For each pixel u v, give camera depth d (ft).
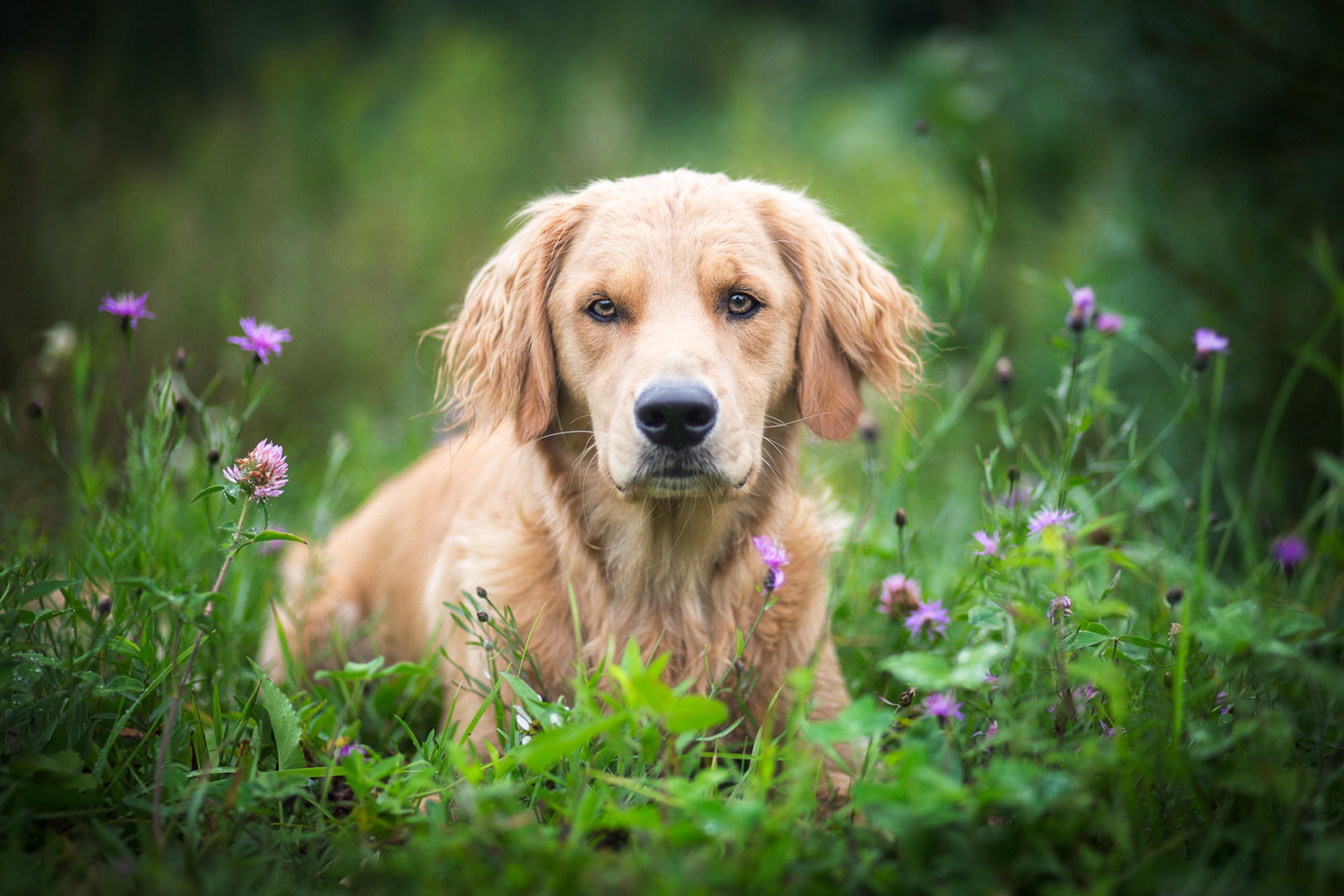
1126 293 18.13
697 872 5.74
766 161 27.94
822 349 10.89
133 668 8.67
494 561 10.54
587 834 6.92
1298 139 16.76
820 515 11.39
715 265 9.96
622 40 53.42
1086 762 6.30
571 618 10.24
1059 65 21.06
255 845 6.94
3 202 30.73
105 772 7.68
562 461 10.55
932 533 13.93
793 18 58.90
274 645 13.25
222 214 30.73
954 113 24.50
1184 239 18.43
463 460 13.10
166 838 6.63
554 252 10.73
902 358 11.68
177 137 39.04
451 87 38.50
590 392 10.04
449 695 10.78
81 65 42.52
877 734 7.02
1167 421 16.89
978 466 16.49
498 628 9.11
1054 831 6.28
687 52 53.21
